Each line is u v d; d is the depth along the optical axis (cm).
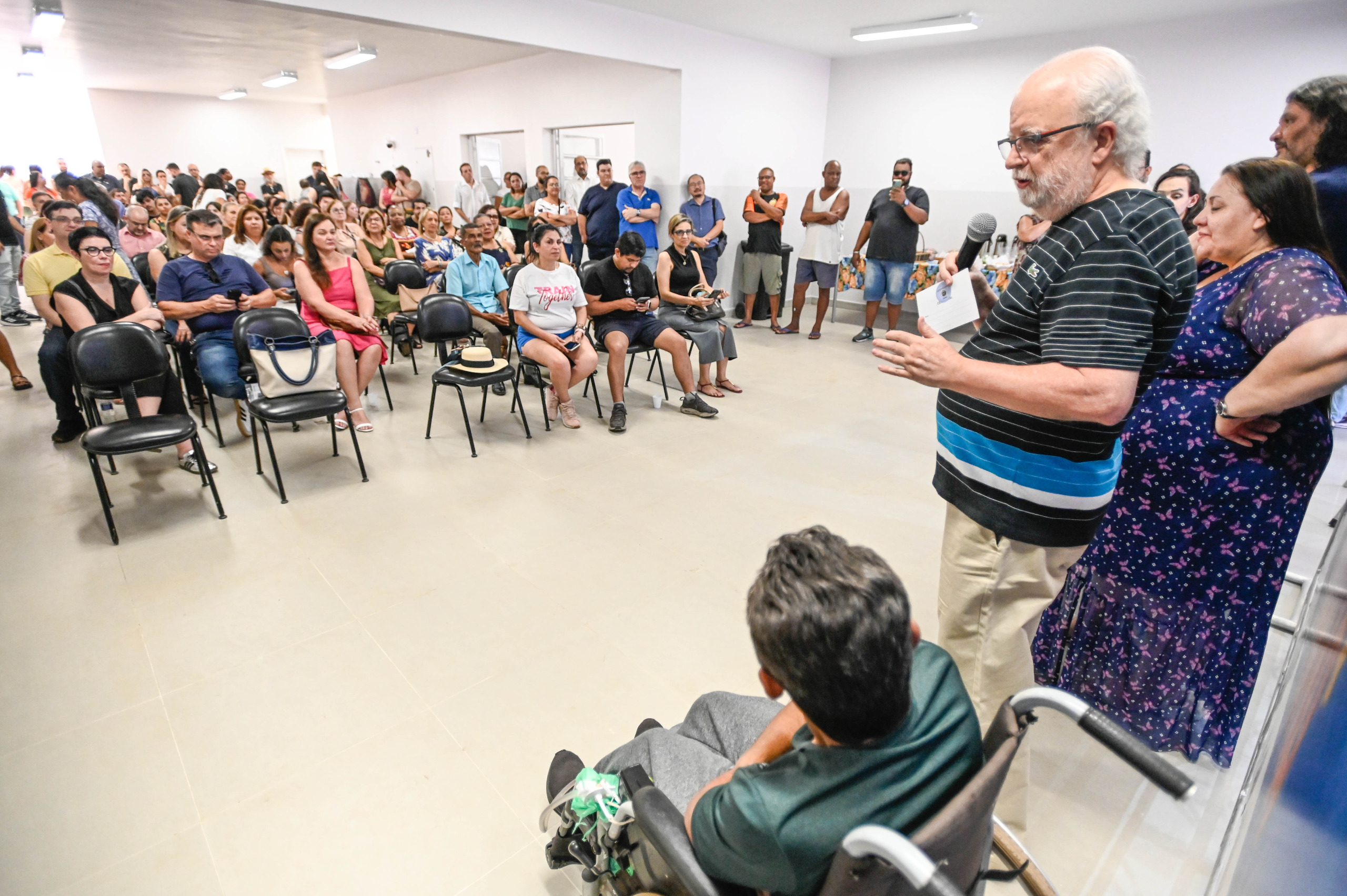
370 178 1184
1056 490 112
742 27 601
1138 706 167
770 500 306
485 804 156
